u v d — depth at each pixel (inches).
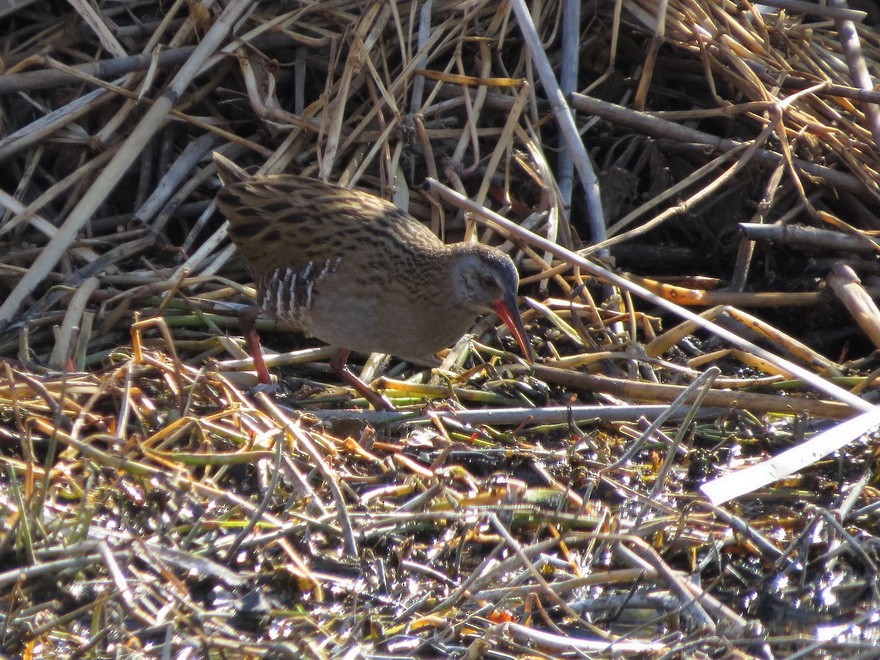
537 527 346.9
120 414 359.3
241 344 436.5
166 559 305.0
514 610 314.5
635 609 319.6
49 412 371.6
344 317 405.4
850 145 497.0
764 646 312.2
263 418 369.7
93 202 442.6
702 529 353.1
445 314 412.8
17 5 490.3
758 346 451.2
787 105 493.0
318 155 472.1
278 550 324.2
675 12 519.5
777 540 356.5
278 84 507.5
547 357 442.9
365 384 422.9
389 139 489.7
